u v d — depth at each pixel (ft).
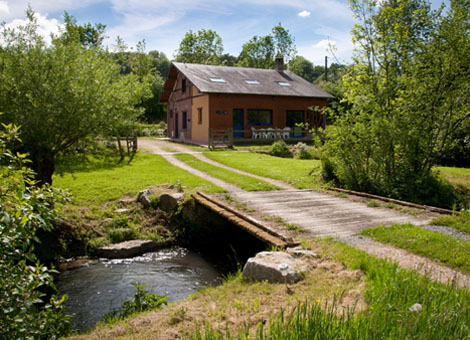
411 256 18.71
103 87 31.96
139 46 140.97
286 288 15.23
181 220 34.91
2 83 28.25
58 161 52.24
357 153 39.34
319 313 10.44
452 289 12.35
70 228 30.91
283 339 9.77
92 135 32.30
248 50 189.16
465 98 37.27
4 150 13.83
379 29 39.24
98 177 45.09
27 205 12.23
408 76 39.11
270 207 30.58
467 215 25.59
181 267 27.37
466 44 36.52
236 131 83.56
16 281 11.72
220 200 33.14
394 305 11.41
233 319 12.87
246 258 29.81
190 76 86.22
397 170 39.78
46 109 28.60
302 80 101.14
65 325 16.34
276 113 89.56
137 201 37.52
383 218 26.94
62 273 26.07
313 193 37.09
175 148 79.61
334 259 18.16
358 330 9.91
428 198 37.96
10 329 11.54
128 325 13.51
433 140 39.70
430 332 9.60
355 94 42.19
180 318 13.43
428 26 38.50
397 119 37.96
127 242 31.30
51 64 29.01
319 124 94.89
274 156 72.59
